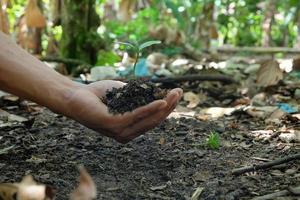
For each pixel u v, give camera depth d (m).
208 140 1.21
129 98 0.97
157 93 0.99
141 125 0.95
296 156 1.06
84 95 0.96
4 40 0.93
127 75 1.94
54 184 0.98
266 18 3.03
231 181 1.00
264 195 0.94
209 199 0.93
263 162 1.10
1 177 1.01
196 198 0.92
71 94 0.95
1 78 0.92
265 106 1.55
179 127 1.34
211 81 1.81
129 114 0.94
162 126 1.34
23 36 2.32
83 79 1.87
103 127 0.96
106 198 0.92
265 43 3.05
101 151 1.17
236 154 1.15
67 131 1.30
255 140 1.25
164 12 3.01
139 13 3.25
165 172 1.05
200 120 1.42
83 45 2.05
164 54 2.49
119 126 0.95
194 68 2.09
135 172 1.05
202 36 2.77
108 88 1.03
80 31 2.04
